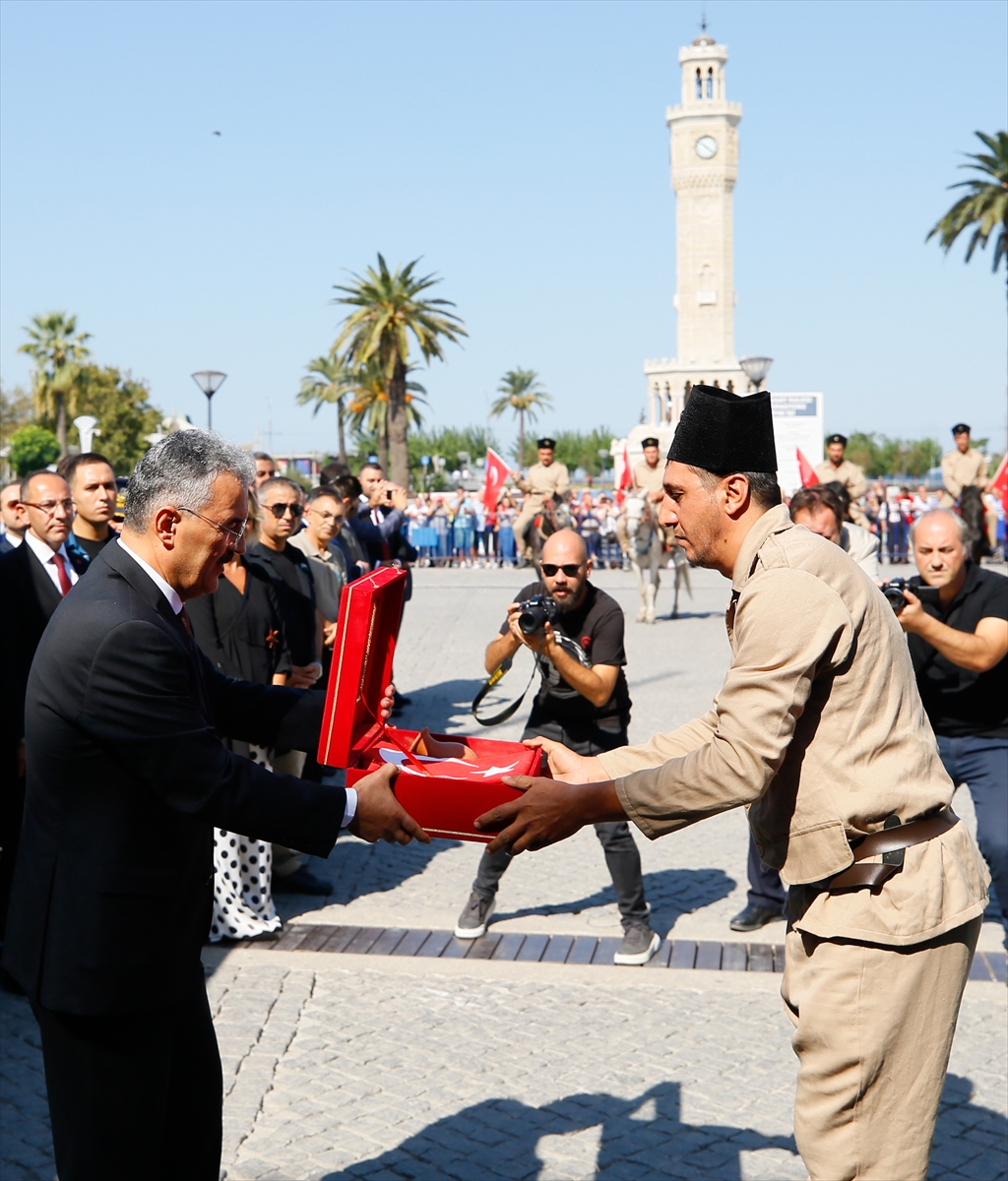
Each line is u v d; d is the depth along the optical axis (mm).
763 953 5457
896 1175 2531
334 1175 3635
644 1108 4035
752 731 2402
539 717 5457
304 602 6598
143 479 2666
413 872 6727
